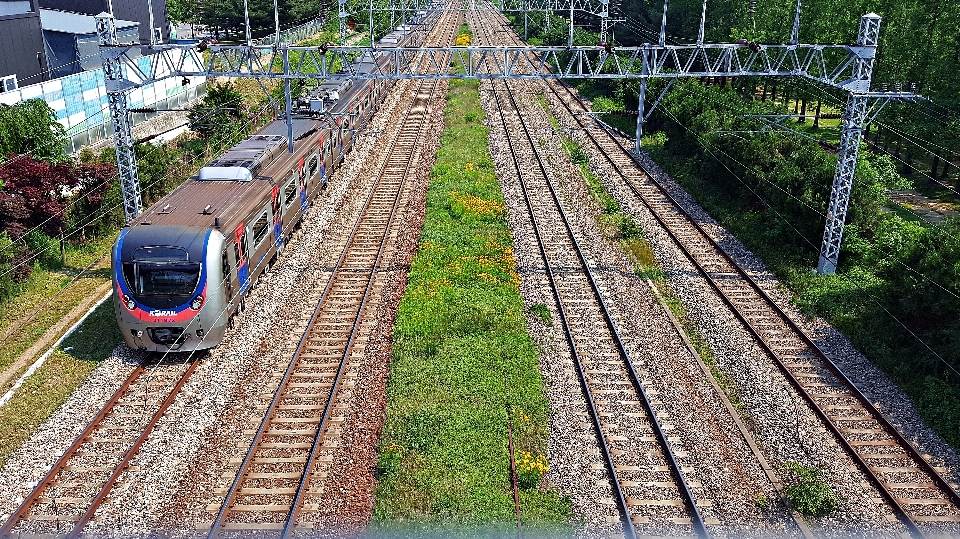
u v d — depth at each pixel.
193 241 18.70
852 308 21.80
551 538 13.31
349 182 34.16
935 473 15.09
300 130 31.48
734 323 21.47
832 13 38.12
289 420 16.58
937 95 33.06
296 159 27.61
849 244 24.73
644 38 57.44
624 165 37.38
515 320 21.28
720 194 32.06
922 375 18.45
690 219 29.75
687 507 14.22
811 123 45.28
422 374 18.33
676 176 35.19
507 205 31.27
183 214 20.09
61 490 14.32
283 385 17.72
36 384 17.88
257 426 16.33
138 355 19.20
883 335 20.28
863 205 25.59
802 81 39.50
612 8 67.38
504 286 23.52
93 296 22.88
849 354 19.73
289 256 25.75
